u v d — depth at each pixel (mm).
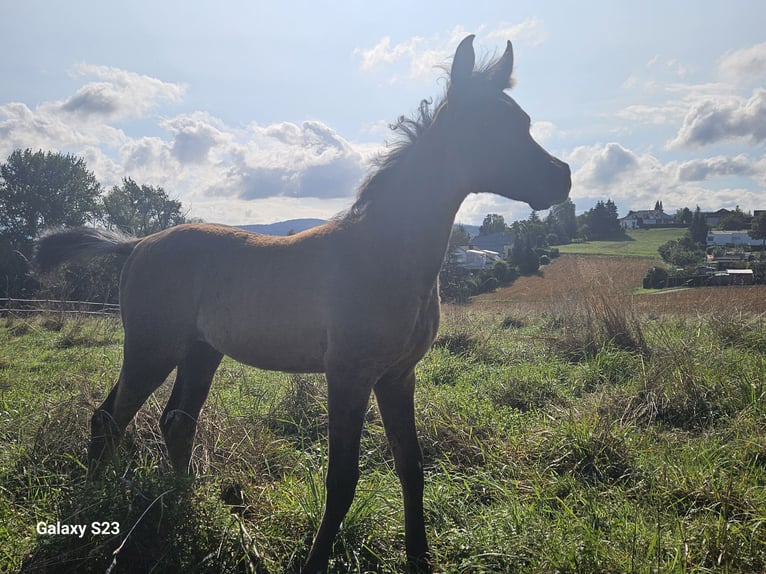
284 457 4145
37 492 3467
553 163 3109
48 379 6242
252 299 3336
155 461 3812
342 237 3213
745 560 2725
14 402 5230
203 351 3830
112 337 10305
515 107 3135
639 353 6617
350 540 3092
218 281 3492
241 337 3396
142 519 2877
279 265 3303
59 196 28750
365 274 3025
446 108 3154
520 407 5348
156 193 29266
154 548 2836
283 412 5039
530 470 3873
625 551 2787
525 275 34500
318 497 3273
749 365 5598
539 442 4172
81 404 4227
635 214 104938
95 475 3396
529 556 2855
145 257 3729
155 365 3625
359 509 3176
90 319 11883
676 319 9023
